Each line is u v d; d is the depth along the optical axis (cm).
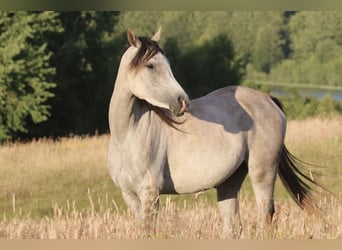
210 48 6053
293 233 1032
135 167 980
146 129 986
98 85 5631
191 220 1137
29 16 4512
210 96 1108
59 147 3152
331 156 2766
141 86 941
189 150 1025
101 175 2508
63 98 5366
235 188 1159
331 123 3353
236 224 1137
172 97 929
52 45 5325
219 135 1055
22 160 2750
